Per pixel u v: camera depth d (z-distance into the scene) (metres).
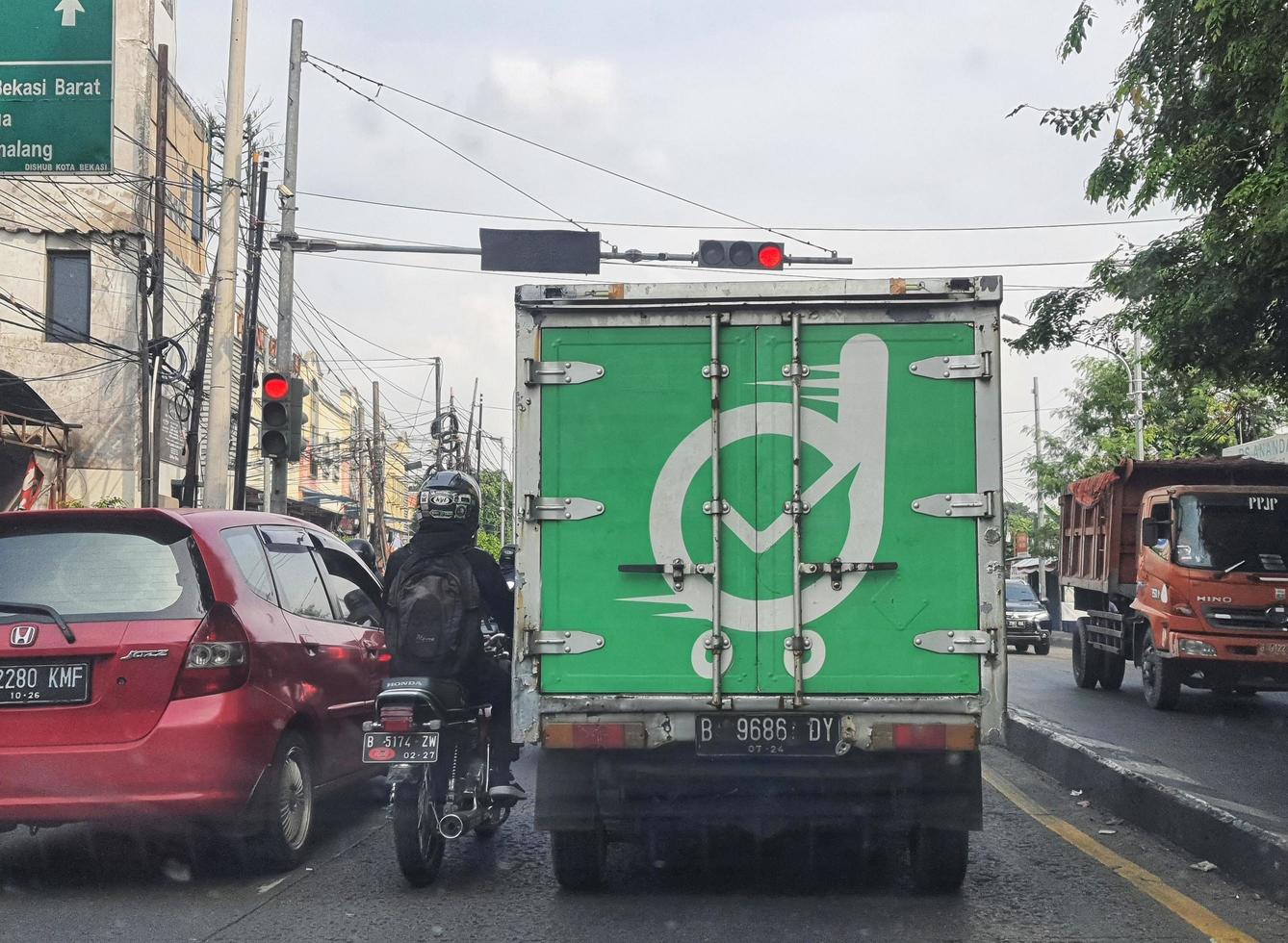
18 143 11.62
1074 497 18.95
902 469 5.63
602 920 5.50
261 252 23.20
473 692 6.35
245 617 6.36
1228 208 12.73
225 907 5.74
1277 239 11.91
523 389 5.74
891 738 5.52
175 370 27.56
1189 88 12.91
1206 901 5.84
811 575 5.61
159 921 5.50
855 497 5.63
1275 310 14.06
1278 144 11.16
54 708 6.02
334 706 7.14
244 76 14.60
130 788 5.96
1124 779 8.00
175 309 28.19
